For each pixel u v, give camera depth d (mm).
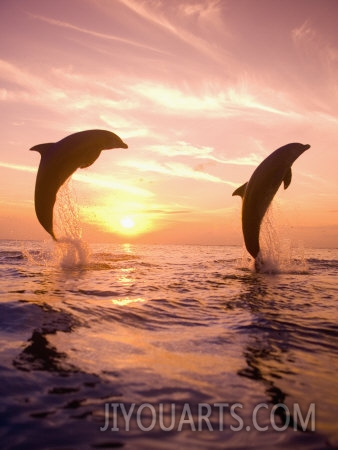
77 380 2297
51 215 8242
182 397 2139
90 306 4348
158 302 4840
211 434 1775
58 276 7039
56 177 7973
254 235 8414
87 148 8141
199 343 3170
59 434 1725
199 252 21500
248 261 10672
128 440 1704
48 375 2346
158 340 3223
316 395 2225
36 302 4379
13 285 5770
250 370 2590
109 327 3561
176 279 7199
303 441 1733
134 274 7867
